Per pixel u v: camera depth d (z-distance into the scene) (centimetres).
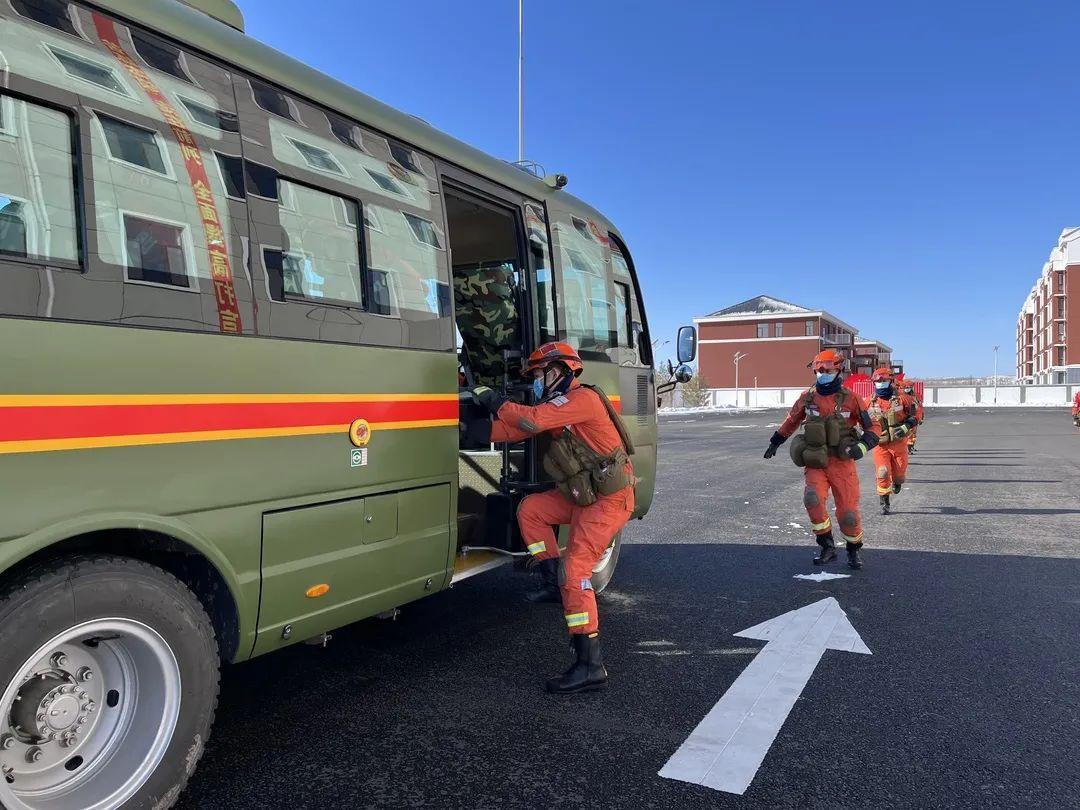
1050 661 421
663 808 269
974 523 862
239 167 273
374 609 328
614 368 553
